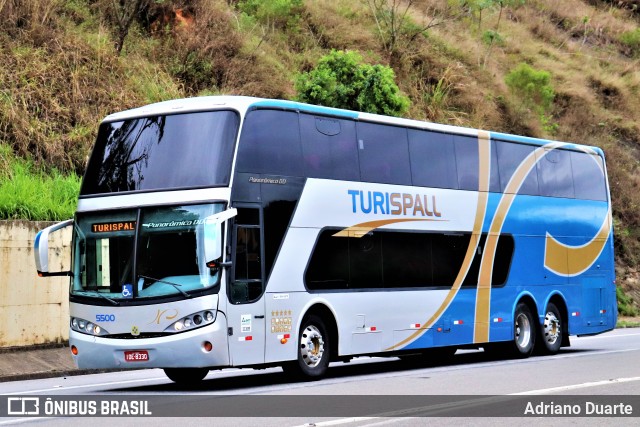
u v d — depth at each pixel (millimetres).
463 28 46312
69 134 25719
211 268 15141
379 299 18328
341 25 38969
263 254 15984
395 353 19750
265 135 16344
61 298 21000
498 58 46312
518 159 22578
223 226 15336
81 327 15844
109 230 15914
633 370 17469
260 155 16172
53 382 18078
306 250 16797
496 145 21984
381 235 18531
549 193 23422
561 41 54281
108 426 11227
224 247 15289
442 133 20516
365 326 17984
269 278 16047
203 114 15977
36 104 25891
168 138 16047
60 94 26672
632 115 48438
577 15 58062
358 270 17922
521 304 22266
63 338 21000
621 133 46312
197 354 14984
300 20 37938
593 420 11211
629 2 63344
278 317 16141
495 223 21562
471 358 22844
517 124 41406
